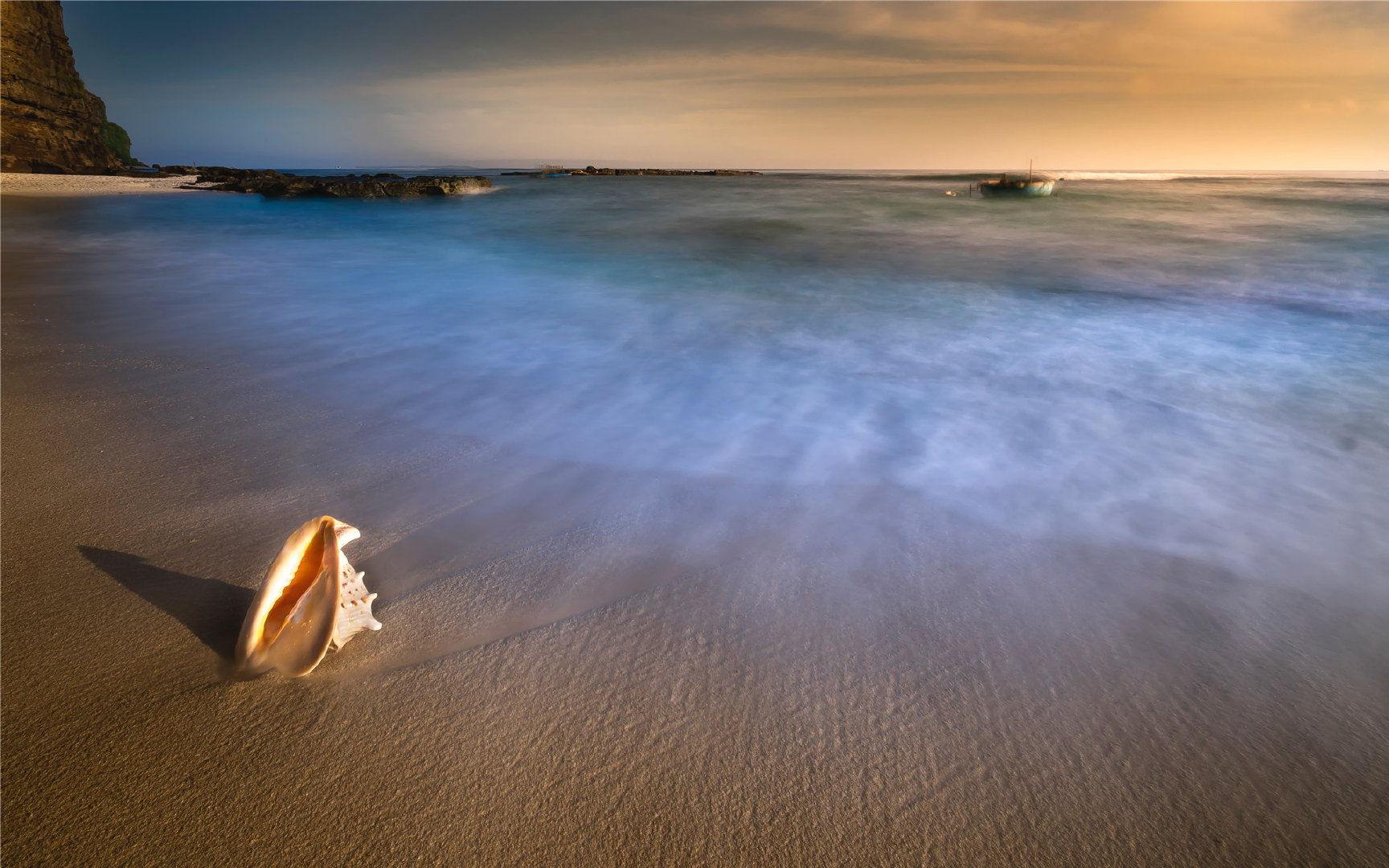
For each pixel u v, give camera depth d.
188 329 7.38
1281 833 1.96
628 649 2.59
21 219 19.80
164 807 1.94
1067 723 2.30
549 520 3.52
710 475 4.07
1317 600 3.00
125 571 2.97
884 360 6.51
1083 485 4.05
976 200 28.23
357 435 4.56
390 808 1.96
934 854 1.88
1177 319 8.30
